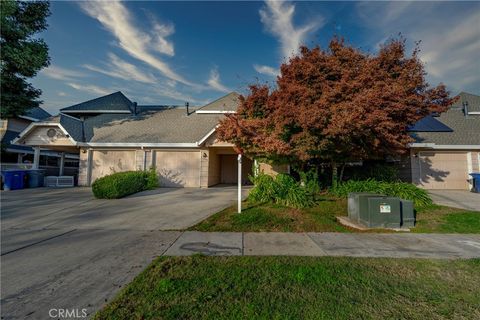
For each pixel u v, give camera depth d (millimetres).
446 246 5211
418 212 8203
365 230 6551
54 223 6961
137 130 16656
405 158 15219
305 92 8367
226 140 9273
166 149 15562
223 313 2719
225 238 5676
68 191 13172
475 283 3477
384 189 9875
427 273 3795
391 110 7930
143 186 13516
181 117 18234
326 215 8016
